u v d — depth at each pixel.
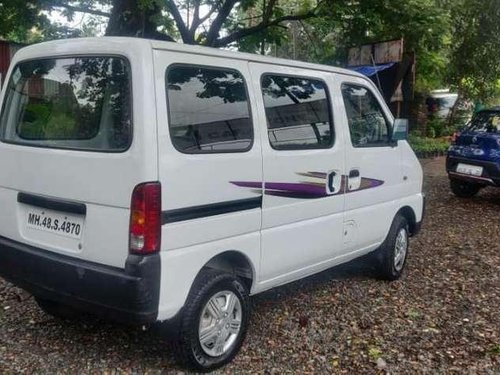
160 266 3.06
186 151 3.21
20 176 3.62
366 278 5.45
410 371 3.59
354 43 10.38
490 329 4.28
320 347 3.89
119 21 8.45
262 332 4.10
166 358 3.64
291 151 3.95
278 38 10.79
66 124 3.44
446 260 6.18
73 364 3.53
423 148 16.84
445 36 10.61
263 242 3.76
